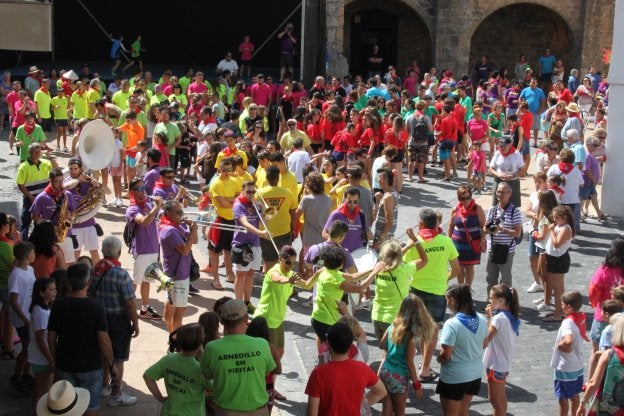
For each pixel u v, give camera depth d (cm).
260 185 1227
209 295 1189
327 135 1798
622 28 1691
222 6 3139
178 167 1850
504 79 2767
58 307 758
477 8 3025
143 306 1102
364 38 3316
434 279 991
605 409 766
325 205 1141
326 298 884
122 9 3128
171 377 699
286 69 2689
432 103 2048
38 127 1653
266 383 779
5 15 774
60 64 3003
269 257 1154
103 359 835
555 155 1581
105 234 1423
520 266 1374
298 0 3136
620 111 1700
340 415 654
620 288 858
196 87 2283
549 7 3048
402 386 798
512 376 993
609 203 1725
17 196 1600
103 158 1287
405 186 1838
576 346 851
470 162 1819
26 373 898
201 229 1471
